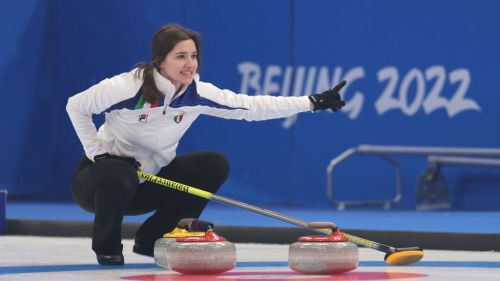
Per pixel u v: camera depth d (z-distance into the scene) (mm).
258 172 33562
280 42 32875
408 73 31438
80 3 35656
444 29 30953
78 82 35844
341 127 32438
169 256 13367
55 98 36250
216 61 33688
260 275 13469
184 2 34156
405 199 31906
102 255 15234
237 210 30625
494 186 30656
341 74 32219
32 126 35844
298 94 32688
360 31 31969
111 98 14195
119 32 35219
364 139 32062
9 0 34969
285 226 22016
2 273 14219
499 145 30438
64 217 26562
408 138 31500
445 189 30703
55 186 36531
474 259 17188
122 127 14633
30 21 35469
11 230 25109
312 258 13047
